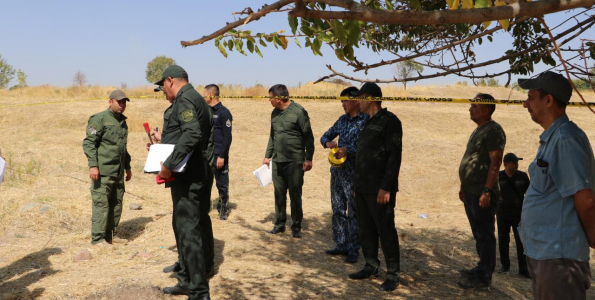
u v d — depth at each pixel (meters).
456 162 11.68
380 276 4.46
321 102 20.91
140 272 4.38
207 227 4.20
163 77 3.77
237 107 19.98
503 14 1.46
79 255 4.71
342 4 1.53
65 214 6.11
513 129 17.86
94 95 25.33
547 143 2.44
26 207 6.21
